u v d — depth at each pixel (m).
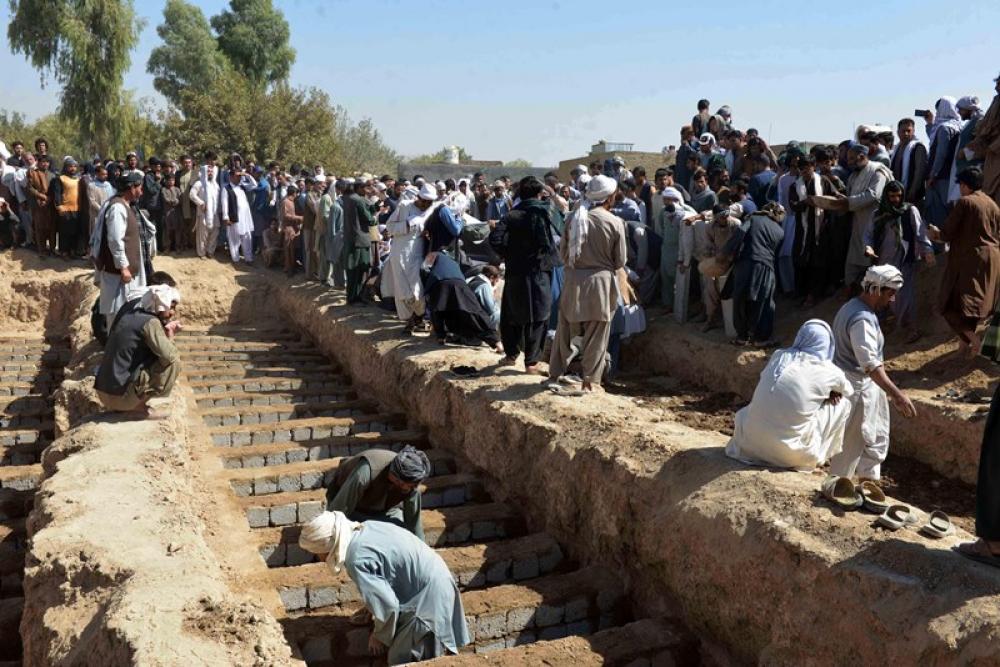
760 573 4.20
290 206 16.22
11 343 13.88
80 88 27.42
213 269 16.06
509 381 7.59
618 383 9.61
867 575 3.71
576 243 6.91
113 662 3.41
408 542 4.39
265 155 35.91
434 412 7.87
